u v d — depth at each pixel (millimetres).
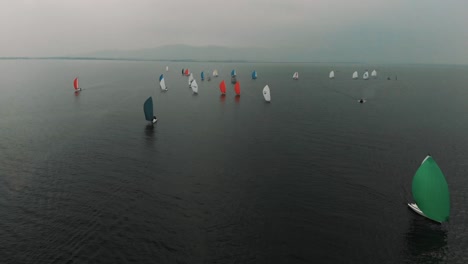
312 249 21000
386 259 20094
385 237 22250
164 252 20688
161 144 42688
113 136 46406
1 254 20438
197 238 22078
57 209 25750
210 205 26453
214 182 30812
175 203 26766
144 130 50062
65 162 35938
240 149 40625
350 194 28312
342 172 33062
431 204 23750
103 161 36281
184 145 42250
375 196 27906
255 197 27828
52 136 46406
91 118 58531
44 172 33062
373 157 37438
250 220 24266
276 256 20328
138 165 35094
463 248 21125
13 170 33562
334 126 52750
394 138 45469
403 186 29797
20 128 51062
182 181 31031
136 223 23828
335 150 40125
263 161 36312
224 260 19969
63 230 22953
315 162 35938
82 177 31891
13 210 25562
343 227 23391
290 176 32125
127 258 20125
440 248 21125
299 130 50125
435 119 58312
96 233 22625
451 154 38500
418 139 45031
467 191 28859
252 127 52062
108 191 28891
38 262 19781
